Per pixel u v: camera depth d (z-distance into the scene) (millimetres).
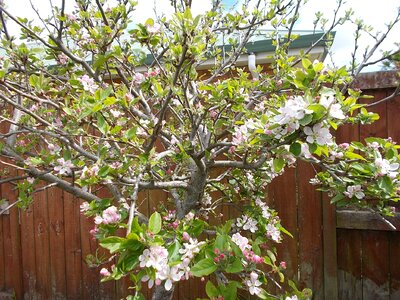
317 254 1852
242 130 1055
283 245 1895
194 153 1203
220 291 743
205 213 1763
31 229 2402
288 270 1886
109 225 871
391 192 961
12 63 1527
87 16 1429
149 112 1342
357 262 1809
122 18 1374
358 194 1139
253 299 1859
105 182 1023
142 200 2135
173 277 673
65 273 2326
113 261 2193
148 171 1123
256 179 1598
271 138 814
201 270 705
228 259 733
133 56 1497
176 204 1455
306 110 715
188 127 1497
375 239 1786
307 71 891
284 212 1896
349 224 1789
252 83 1609
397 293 1749
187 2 1509
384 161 982
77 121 1032
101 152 1115
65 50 1335
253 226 1392
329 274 1834
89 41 1393
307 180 1862
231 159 1653
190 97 1493
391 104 1712
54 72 1860
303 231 1870
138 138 1291
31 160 1222
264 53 2355
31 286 2416
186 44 977
